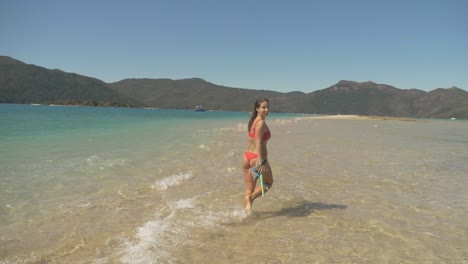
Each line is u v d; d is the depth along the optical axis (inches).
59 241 152.6
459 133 1045.2
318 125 1360.7
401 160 410.0
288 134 802.8
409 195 245.6
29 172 286.7
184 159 382.0
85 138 579.5
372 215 199.5
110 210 197.3
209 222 182.1
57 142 505.7
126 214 191.0
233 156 413.4
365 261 139.5
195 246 149.8
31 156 367.2
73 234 160.9
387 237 166.1
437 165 376.5
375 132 971.3
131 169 314.7
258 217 193.5
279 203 221.8
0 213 186.7
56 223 174.6
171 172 307.7
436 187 271.7
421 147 563.2
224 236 163.0
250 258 139.3
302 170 333.1
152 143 531.2
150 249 145.1
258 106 204.5
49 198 217.2
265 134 203.9
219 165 350.3
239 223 182.4
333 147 534.0
